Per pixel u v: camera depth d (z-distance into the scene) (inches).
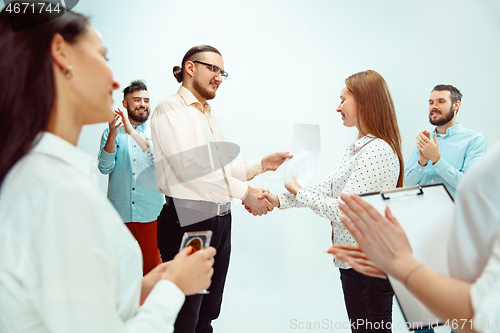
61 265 17.4
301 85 109.1
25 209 18.0
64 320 17.5
